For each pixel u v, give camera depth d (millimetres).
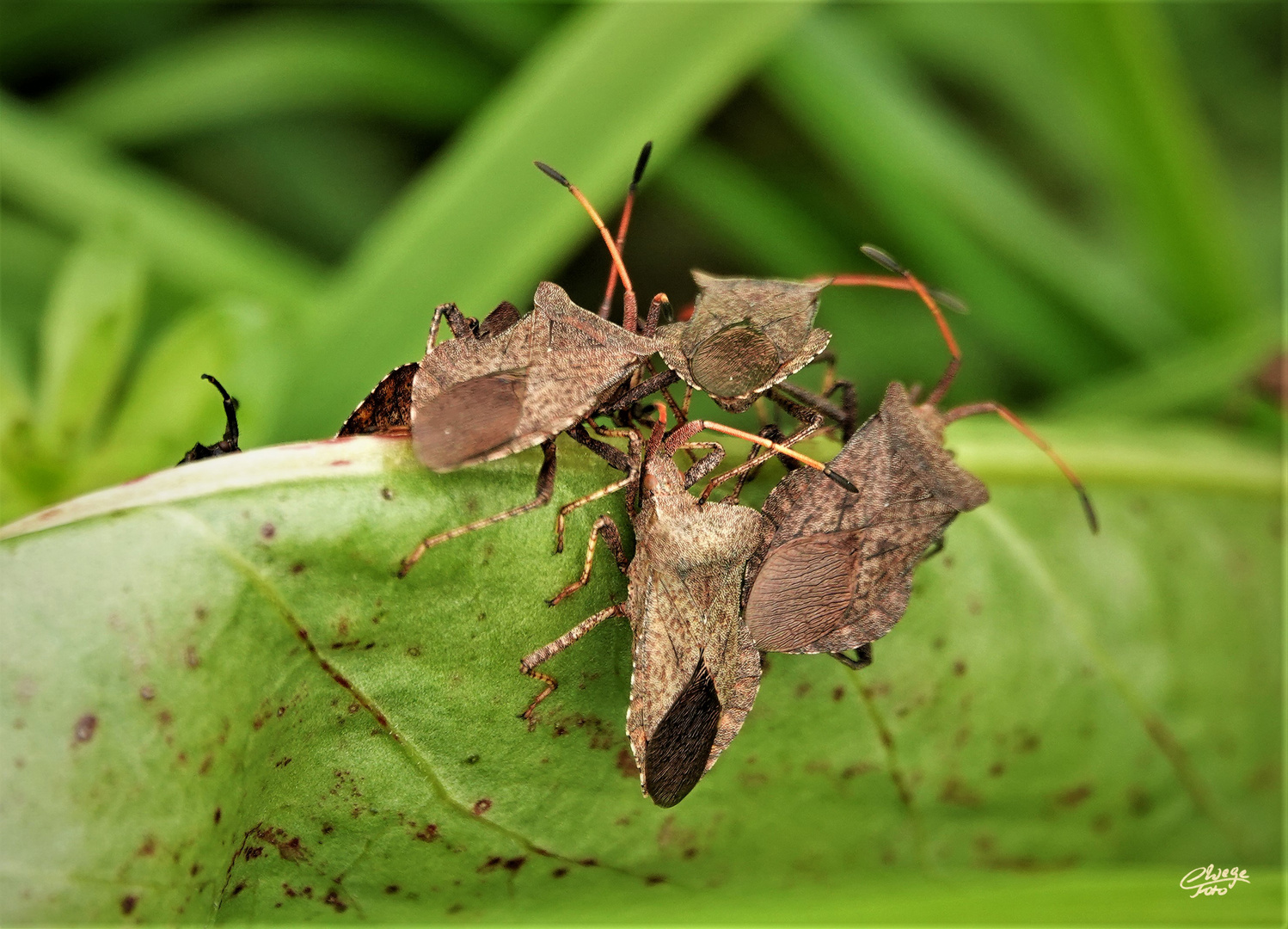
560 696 152
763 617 153
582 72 173
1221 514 174
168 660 145
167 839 145
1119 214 207
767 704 158
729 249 214
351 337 171
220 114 194
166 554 145
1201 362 183
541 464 151
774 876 159
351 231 202
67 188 186
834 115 192
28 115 190
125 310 163
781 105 215
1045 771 167
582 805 154
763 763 158
